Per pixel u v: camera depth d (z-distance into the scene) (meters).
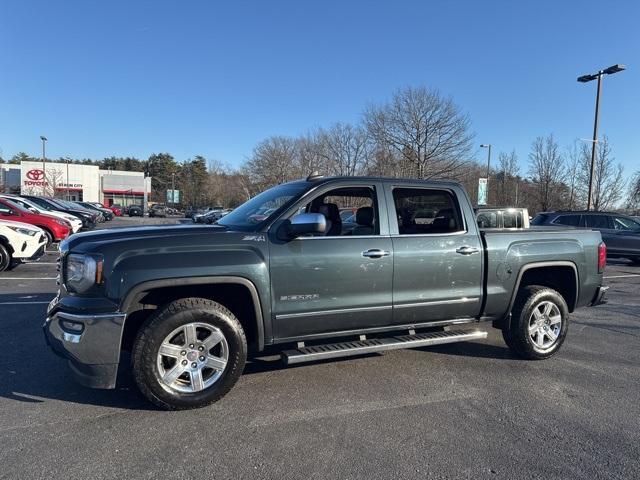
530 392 4.45
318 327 4.32
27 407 3.95
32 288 9.18
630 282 11.67
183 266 3.78
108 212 45.34
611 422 3.84
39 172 69.62
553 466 3.17
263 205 4.68
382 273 4.48
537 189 34.12
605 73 22.30
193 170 118.31
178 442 3.41
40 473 3.00
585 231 5.71
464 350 5.72
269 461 3.18
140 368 3.72
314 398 4.23
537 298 5.25
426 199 5.13
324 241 4.30
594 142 23.11
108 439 3.44
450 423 3.79
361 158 42.81
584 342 6.18
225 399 4.17
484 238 5.01
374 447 3.39
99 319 3.59
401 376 4.81
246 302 4.23
